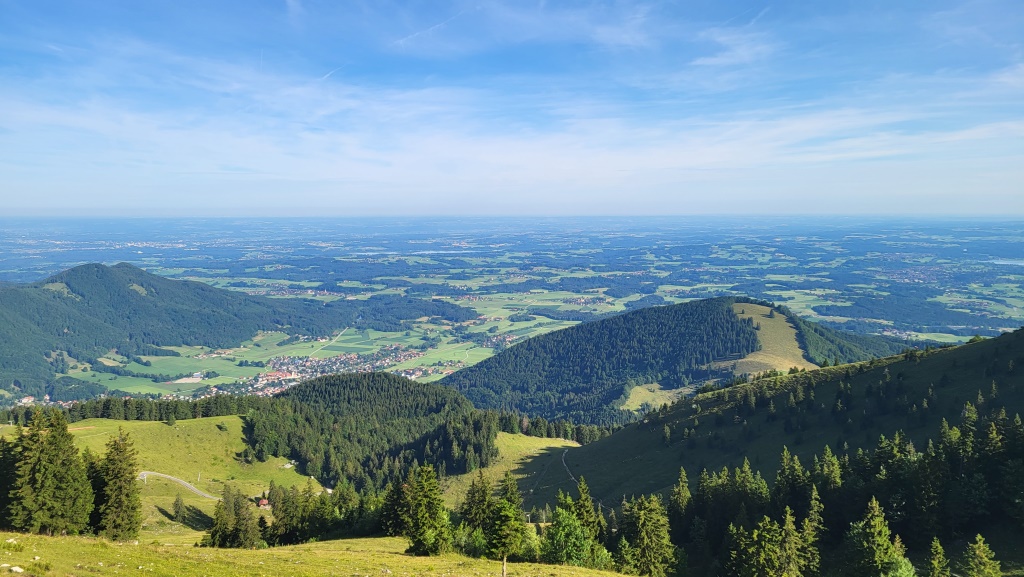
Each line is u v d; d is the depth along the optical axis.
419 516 76.31
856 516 84.75
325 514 108.19
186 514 142.12
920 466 79.38
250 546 94.19
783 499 94.06
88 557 43.38
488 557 78.00
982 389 133.75
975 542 75.50
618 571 79.94
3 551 40.19
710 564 91.19
